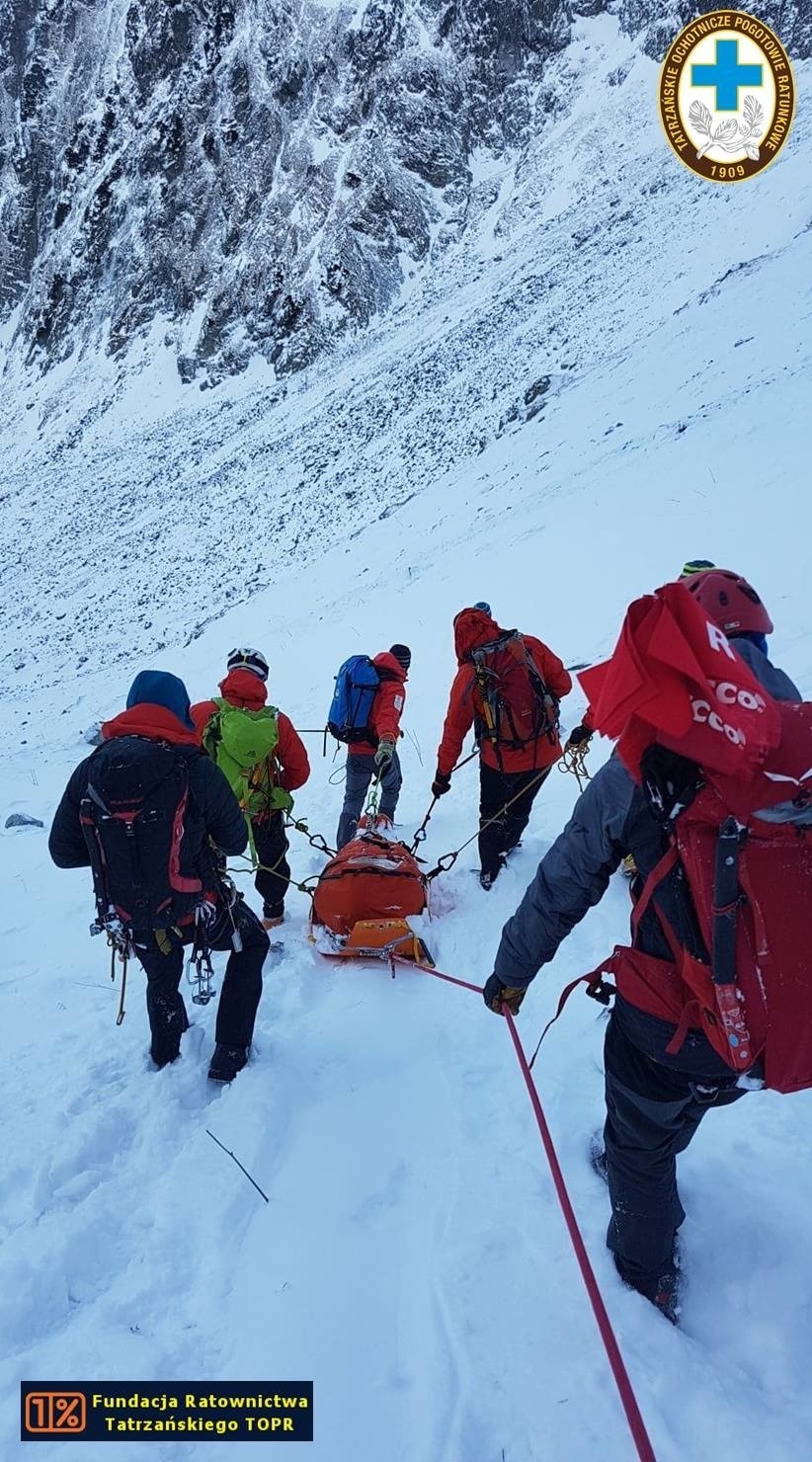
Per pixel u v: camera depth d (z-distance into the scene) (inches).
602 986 89.1
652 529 502.3
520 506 729.6
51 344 2869.1
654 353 931.3
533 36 2261.3
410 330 1903.3
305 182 2361.0
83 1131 127.6
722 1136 116.3
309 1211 112.2
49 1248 104.7
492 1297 95.3
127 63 2992.1
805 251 904.3
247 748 185.9
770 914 70.0
